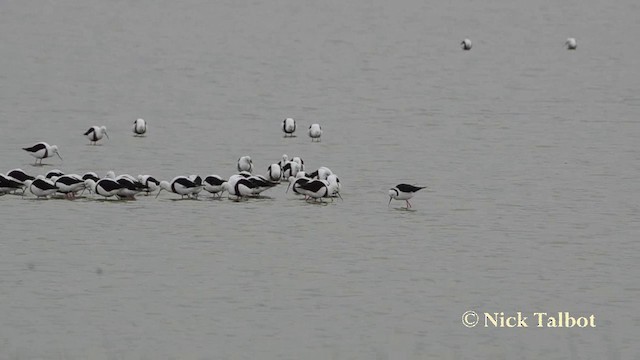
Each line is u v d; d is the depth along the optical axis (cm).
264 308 3281
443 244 4031
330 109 7662
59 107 7581
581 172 5491
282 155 5969
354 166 5638
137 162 5659
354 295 3416
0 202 4562
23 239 3994
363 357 2911
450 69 9669
